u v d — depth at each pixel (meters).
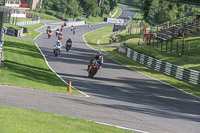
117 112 40.66
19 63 80.81
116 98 53.84
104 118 35.88
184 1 120.31
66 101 43.22
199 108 53.72
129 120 36.66
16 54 97.81
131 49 140.25
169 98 61.25
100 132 28.00
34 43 144.12
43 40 164.38
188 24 157.00
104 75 82.56
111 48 170.38
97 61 75.94
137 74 92.69
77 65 95.94
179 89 74.94
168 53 126.25
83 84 65.69
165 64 101.00
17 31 161.00
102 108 42.00
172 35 150.62
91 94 54.88
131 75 89.25
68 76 74.25
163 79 88.00
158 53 126.50
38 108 35.88
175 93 68.69
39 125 26.22
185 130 35.25
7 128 23.00
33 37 172.62
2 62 74.94
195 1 116.81
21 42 136.50
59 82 64.19
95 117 35.72
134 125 34.44
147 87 72.44
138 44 152.62
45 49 127.88
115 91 62.12
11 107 32.12
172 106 52.56
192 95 68.38
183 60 112.88
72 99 45.94
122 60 123.00
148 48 138.62
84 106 41.41
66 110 37.16
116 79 78.56
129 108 45.25
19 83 53.06
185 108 52.03
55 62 96.50
